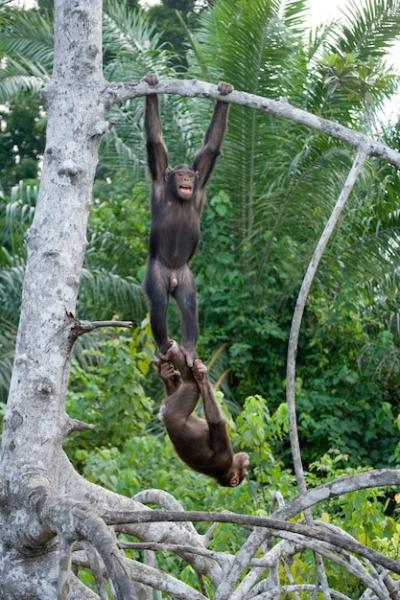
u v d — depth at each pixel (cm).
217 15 2253
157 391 2270
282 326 2420
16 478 948
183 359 1111
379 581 983
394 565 794
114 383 1894
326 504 1631
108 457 1673
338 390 2411
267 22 2189
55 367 968
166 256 1151
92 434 1905
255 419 1622
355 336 2383
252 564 1038
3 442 972
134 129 2473
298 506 862
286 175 2261
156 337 1137
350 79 1234
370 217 2289
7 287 2266
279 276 2367
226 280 2359
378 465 2345
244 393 2380
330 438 2269
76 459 1812
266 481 1647
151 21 3550
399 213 2278
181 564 1532
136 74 2416
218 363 2333
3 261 2264
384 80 1226
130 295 2336
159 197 1154
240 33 2195
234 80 2262
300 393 2327
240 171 2291
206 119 2328
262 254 2364
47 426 963
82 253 994
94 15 1009
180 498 1647
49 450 962
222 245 2367
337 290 2402
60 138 995
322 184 2255
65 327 973
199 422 1155
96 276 2333
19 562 947
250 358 2339
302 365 2438
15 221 2306
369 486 860
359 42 2250
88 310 2370
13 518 938
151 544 973
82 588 960
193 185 1146
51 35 2639
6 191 3478
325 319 2359
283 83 2256
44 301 973
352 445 2348
